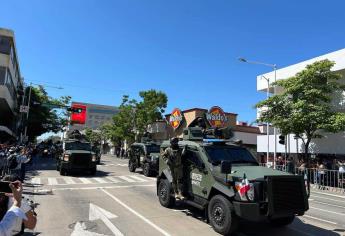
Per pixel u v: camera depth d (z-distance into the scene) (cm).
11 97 4222
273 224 899
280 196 754
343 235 827
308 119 2109
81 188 1514
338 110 2427
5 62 3606
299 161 2425
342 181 1830
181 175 1006
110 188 1536
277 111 2331
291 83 2275
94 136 9900
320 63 2186
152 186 1642
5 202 417
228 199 797
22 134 4766
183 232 802
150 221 898
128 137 5588
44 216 930
